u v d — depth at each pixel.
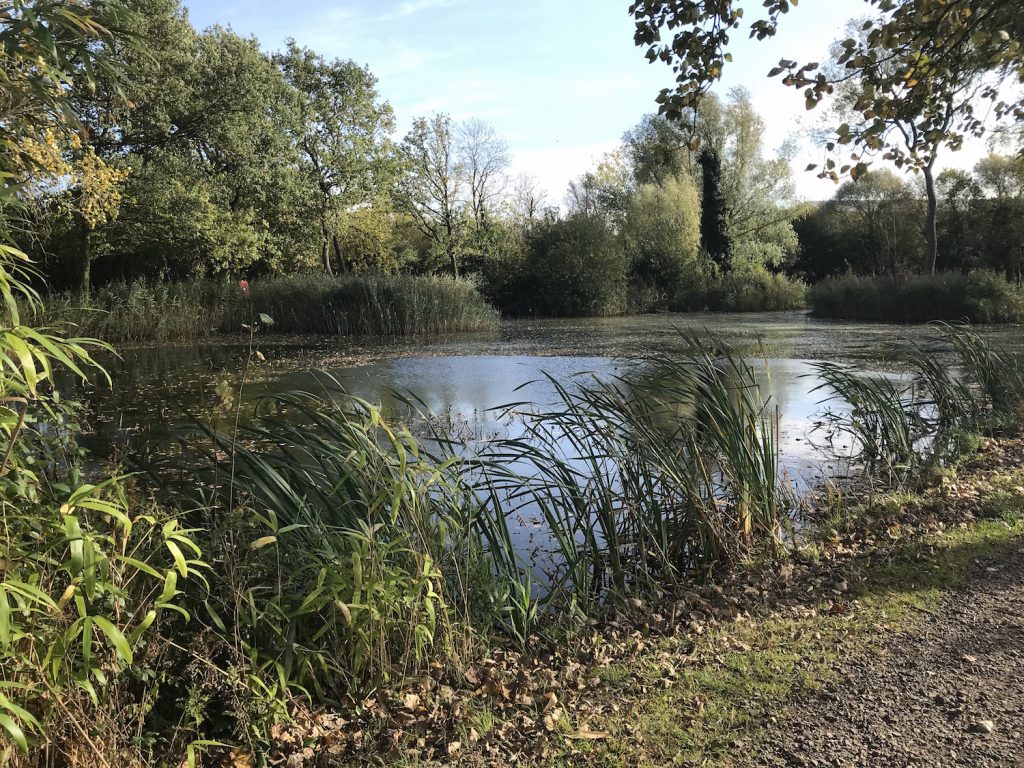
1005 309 23.39
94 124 23.14
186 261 29.66
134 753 2.49
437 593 3.57
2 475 2.26
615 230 43.69
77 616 2.46
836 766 2.51
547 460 4.97
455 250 41.16
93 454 4.32
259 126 28.78
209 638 3.05
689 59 5.42
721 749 2.67
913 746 2.60
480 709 3.08
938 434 7.55
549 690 3.27
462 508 4.38
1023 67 5.75
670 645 3.69
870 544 4.93
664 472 4.99
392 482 3.55
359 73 36.59
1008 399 8.45
